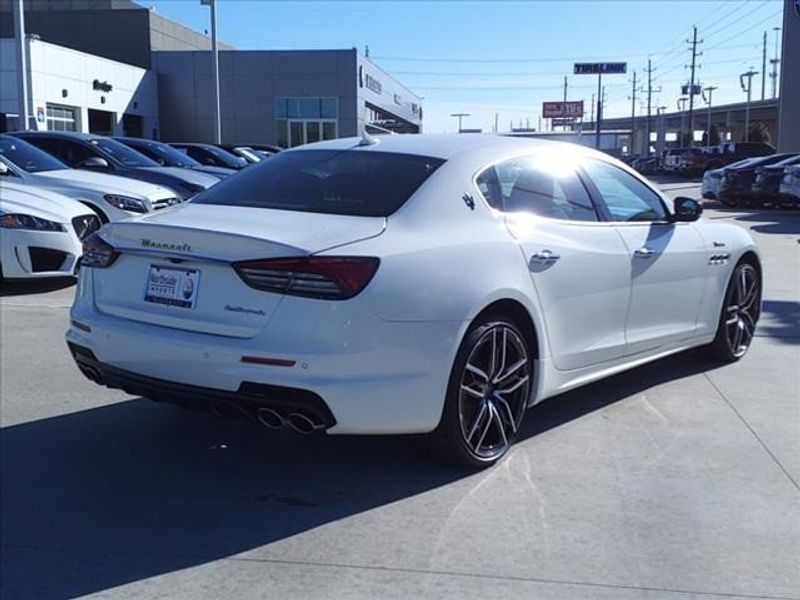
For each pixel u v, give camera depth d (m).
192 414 5.38
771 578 3.40
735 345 6.60
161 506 4.08
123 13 47.00
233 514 3.99
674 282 5.71
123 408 5.48
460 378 4.20
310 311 3.76
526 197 4.84
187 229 4.01
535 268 4.58
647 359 5.66
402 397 3.95
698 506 4.05
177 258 4.06
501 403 4.51
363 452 4.75
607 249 5.11
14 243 9.05
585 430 5.08
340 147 5.06
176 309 4.07
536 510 4.00
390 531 3.80
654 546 3.66
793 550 3.63
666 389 5.92
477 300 4.18
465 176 4.58
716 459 4.63
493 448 4.52
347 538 3.74
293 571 3.46
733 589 3.32
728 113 112.62
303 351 3.74
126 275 4.31
